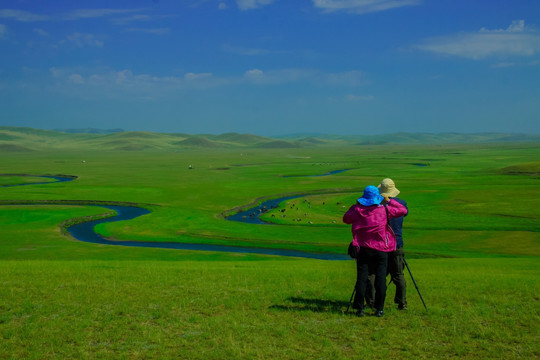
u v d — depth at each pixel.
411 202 102.38
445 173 184.50
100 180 164.62
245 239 65.94
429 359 8.86
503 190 117.31
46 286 15.30
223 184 149.75
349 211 11.74
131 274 18.84
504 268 27.66
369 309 12.40
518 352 9.11
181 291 14.70
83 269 21.28
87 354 9.09
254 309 12.45
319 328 10.63
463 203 99.31
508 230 70.69
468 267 28.25
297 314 11.78
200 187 139.62
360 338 9.98
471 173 180.88
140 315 11.77
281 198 120.25
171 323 11.13
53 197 115.88
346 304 12.91
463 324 10.87
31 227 76.19
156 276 18.14
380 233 11.33
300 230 72.88
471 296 13.91
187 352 9.26
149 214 89.94
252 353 9.16
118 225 78.38
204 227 75.94
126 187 139.00
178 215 88.44
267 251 58.91
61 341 9.81
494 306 12.62
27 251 56.91
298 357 8.95
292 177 178.75
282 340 9.86
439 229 72.50
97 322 11.23
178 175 190.38
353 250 11.55
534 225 74.12
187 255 54.16
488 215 84.69
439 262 34.41
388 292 14.83
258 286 15.74
